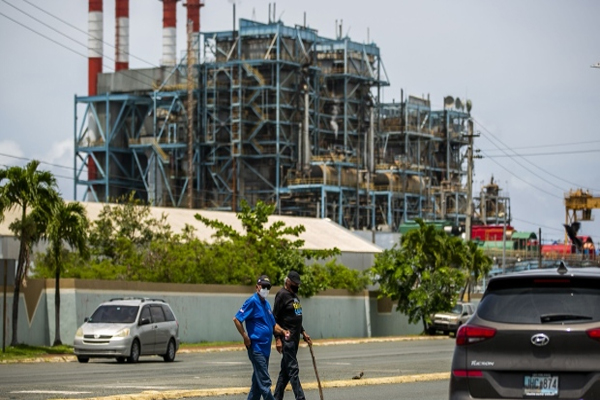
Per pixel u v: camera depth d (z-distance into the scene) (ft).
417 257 426.10
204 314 325.83
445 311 426.92
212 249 366.22
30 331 267.80
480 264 472.85
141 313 219.00
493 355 80.12
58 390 138.41
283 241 385.50
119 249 346.95
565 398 78.18
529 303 80.33
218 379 160.86
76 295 275.80
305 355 245.24
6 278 242.17
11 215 351.87
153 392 128.36
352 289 409.90
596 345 77.87
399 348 289.94
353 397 130.93
